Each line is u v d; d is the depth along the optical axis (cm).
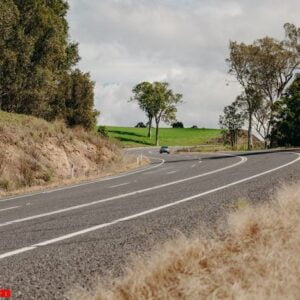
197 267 510
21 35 4388
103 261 641
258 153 4072
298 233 585
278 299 406
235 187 1459
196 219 920
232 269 495
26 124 3039
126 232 839
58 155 2852
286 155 3212
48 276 584
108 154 3403
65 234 855
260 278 455
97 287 491
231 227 674
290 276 443
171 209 1092
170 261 522
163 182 1859
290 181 1418
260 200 1093
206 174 2108
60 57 5006
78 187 1939
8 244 794
